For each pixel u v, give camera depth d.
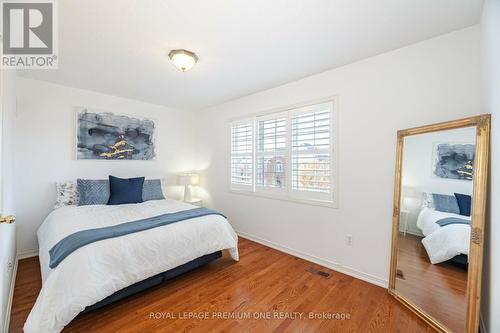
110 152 3.58
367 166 2.31
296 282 2.30
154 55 2.26
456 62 1.81
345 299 2.02
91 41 1.99
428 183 1.85
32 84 2.91
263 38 1.96
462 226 1.61
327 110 2.62
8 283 1.80
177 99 3.81
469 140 1.59
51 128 3.06
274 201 3.20
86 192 3.09
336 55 2.25
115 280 1.73
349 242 2.45
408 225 1.99
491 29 1.35
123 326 1.67
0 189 1.24
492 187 1.39
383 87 2.20
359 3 1.53
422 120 1.97
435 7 1.56
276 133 3.18
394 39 1.96
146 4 1.53
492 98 1.39
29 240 2.89
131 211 2.78
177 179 4.45
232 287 2.21
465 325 1.50
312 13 1.63
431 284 1.78
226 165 3.98
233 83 3.05
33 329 1.40
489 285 1.42
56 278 1.54
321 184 2.69
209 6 1.55
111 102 3.59
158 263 2.01
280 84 3.07
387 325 1.70
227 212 3.96
